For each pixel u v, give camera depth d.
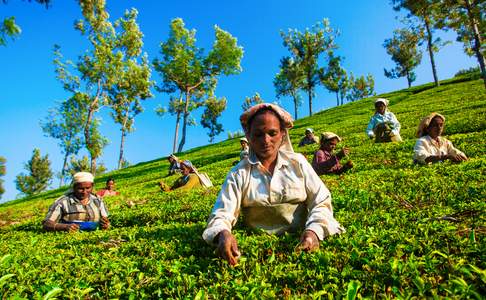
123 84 41.88
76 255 3.54
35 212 12.67
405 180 5.47
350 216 3.86
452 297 1.86
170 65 49.47
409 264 2.24
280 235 3.34
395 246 2.63
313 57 51.44
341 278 2.32
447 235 2.75
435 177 5.30
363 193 4.83
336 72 52.97
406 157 8.70
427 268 2.24
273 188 3.24
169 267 2.79
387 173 6.47
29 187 68.81
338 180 6.53
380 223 3.41
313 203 3.21
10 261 3.24
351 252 2.57
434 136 7.28
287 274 2.42
